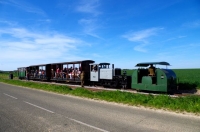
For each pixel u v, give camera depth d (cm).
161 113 802
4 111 846
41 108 916
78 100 1194
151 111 844
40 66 3444
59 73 2867
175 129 574
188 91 1575
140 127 597
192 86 1794
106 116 746
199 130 563
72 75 2517
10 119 700
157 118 714
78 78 2386
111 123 644
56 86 1936
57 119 699
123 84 1908
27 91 1789
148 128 586
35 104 1034
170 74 1460
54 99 1239
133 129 576
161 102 969
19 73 4597
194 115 758
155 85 1447
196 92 1518
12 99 1233
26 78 4072
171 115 764
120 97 1180
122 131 557
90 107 943
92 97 1298
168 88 1394
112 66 2041
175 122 655
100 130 566
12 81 3191
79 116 746
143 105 981
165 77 1385
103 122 657
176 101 960
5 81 3409
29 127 599
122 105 1000
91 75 2306
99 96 1300
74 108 916
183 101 959
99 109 891
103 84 2141
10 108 917
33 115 765
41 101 1147
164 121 670
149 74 1528
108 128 586
